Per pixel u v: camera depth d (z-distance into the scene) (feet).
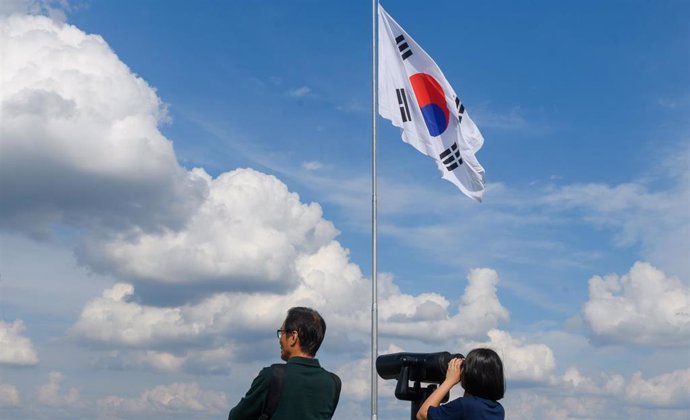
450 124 60.08
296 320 18.71
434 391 20.08
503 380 18.54
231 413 18.31
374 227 60.75
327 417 18.40
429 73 60.59
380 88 61.26
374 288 59.47
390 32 61.82
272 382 17.94
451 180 60.13
